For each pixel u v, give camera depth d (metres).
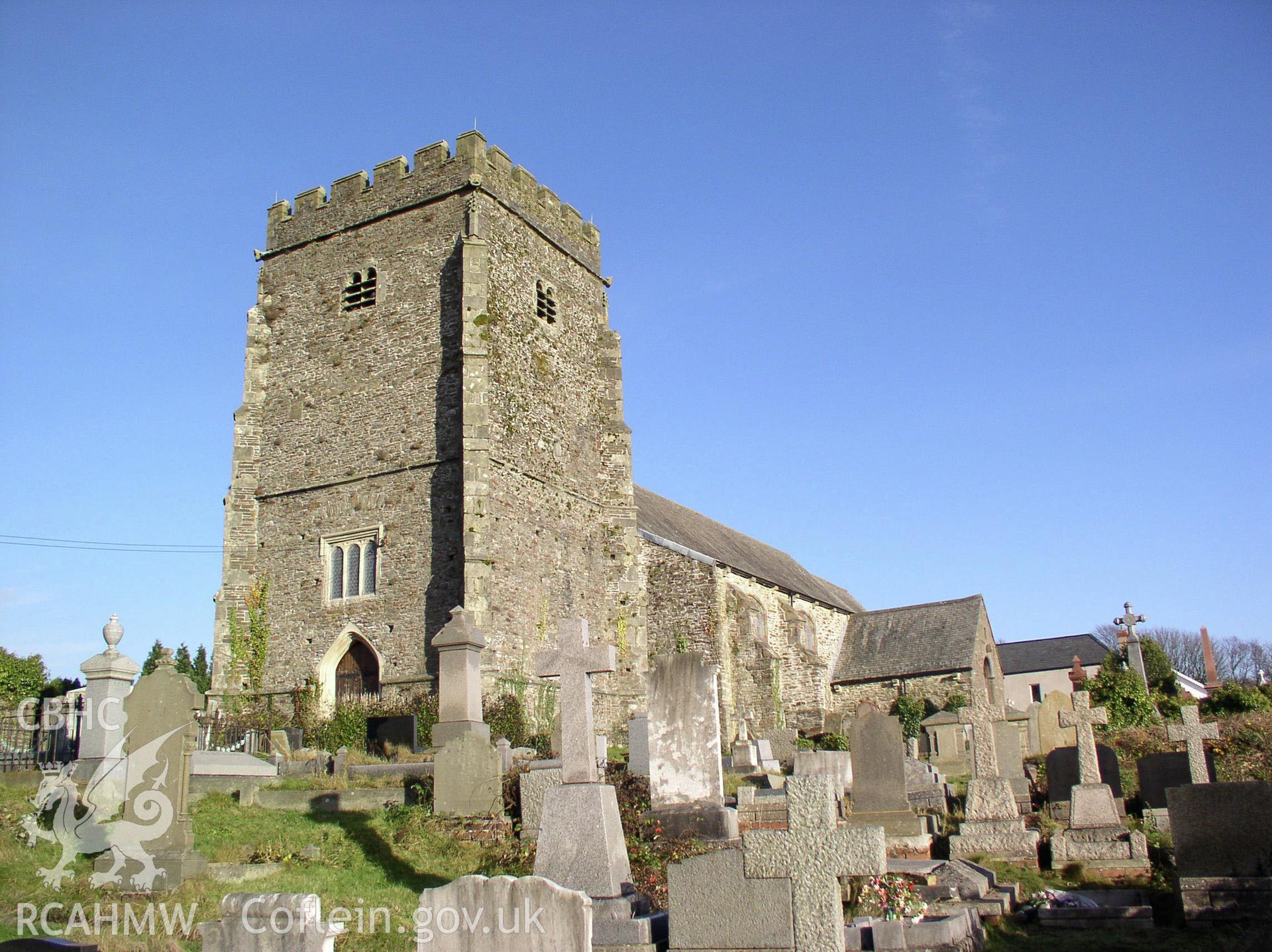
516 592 30.88
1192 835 13.39
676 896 10.71
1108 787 16.81
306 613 31.55
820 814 10.27
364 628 30.47
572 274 36.88
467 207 32.22
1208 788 13.38
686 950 10.56
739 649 39.91
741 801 19.45
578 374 36.22
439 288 32.19
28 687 31.45
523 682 30.23
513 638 30.36
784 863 10.31
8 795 16.95
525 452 32.47
